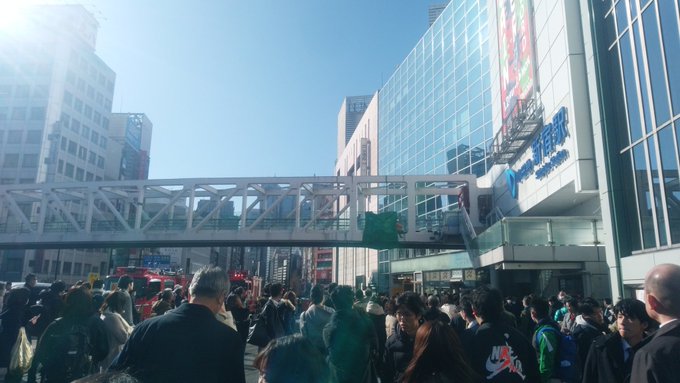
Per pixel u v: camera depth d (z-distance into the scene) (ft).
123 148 323.57
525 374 11.98
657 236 42.45
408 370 9.14
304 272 458.09
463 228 102.68
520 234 60.34
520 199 87.86
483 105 121.19
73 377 16.42
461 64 134.92
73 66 259.19
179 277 76.28
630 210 47.19
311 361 7.39
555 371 16.67
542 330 17.03
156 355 9.76
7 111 241.96
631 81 47.37
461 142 131.85
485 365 12.06
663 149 42.01
